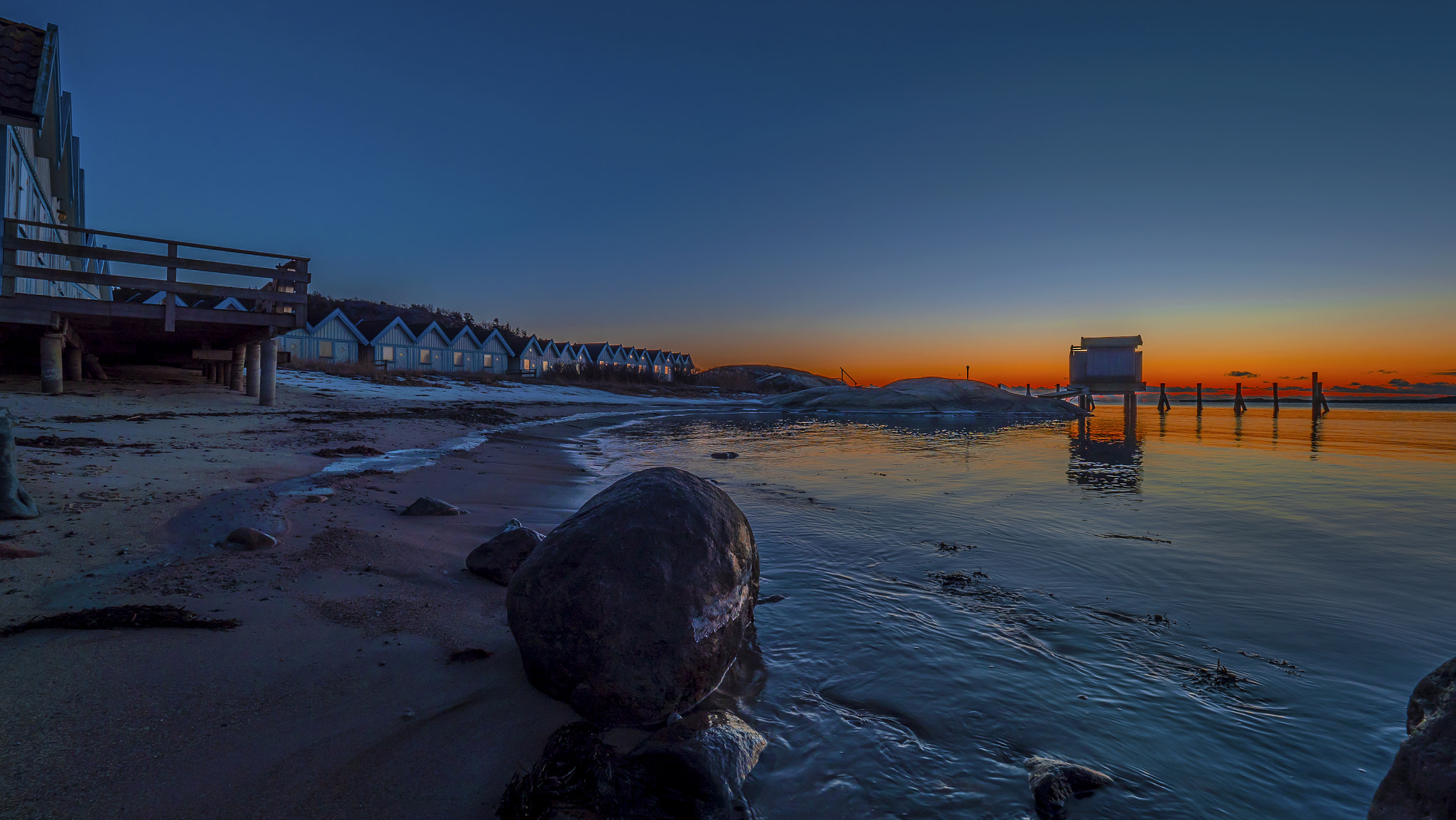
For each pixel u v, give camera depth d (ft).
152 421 34.94
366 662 10.96
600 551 11.11
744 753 9.19
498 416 69.72
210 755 8.02
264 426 38.52
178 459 25.89
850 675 12.04
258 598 12.89
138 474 22.25
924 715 10.64
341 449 34.60
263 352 46.44
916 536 22.54
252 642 11.07
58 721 8.29
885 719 10.53
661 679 10.33
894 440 64.08
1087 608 15.52
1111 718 10.53
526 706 10.15
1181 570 18.58
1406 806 6.76
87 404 36.94
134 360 66.59
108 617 11.09
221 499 19.89
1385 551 20.70
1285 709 10.80
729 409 127.54
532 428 65.21
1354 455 50.16
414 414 58.75
